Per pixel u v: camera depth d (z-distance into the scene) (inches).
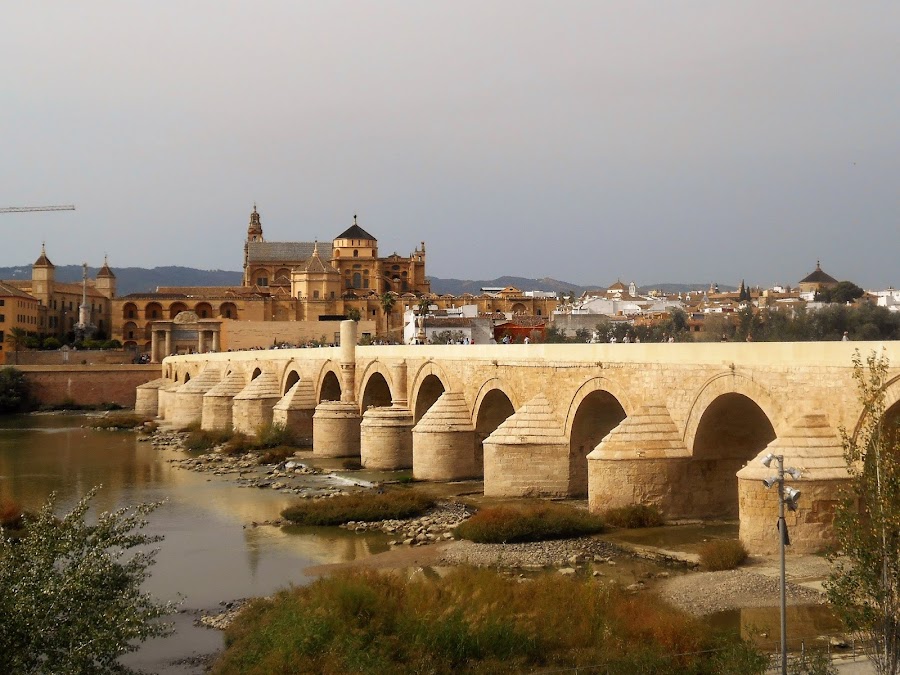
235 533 2266.2
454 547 1957.4
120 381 7342.5
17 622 1037.2
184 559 2010.3
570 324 6432.1
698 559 1710.1
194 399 5354.3
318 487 2913.4
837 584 1099.9
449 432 2837.1
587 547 1854.1
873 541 1069.8
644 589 1561.3
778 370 1718.8
